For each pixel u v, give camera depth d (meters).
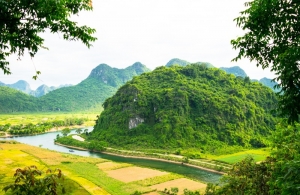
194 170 75.19
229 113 119.69
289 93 9.00
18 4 8.71
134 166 76.50
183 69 154.38
